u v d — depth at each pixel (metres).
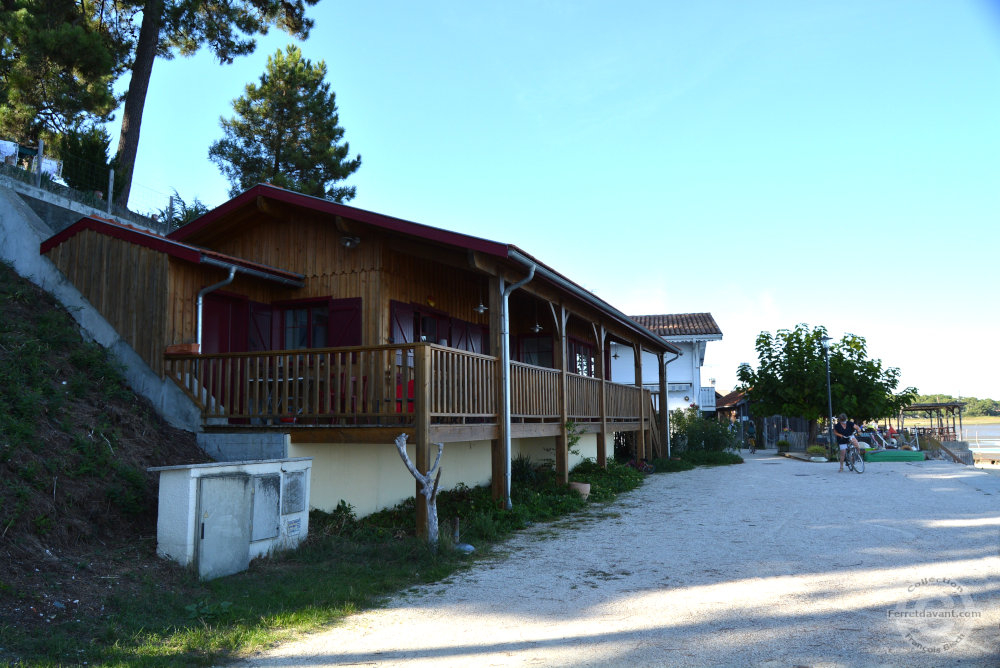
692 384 30.34
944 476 16.42
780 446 30.19
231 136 29.38
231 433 9.60
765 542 8.44
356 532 8.79
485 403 10.65
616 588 6.53
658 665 4.50
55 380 9.05
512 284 11.51
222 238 13.10
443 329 13.88
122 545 6.86
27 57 18.16
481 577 7.12
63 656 4.62
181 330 10.60
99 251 11.00
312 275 12.32
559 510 11.41
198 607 5.79
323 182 29.44
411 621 5.64
